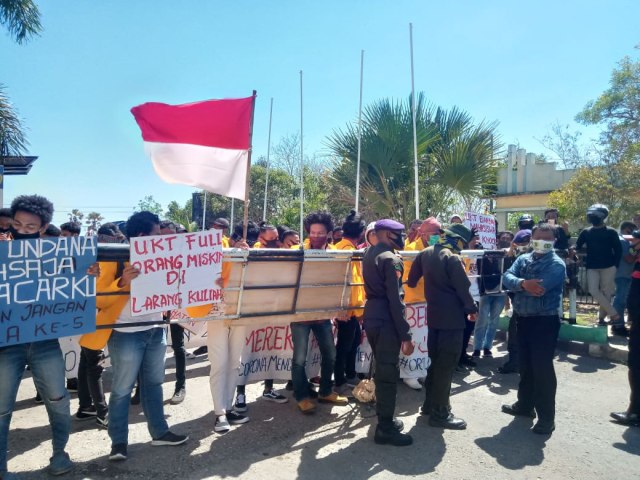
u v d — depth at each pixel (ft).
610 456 12.44
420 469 11.65
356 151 39.58
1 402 10.21
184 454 12.29
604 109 50.19
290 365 16.19
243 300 13.29
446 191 39.70
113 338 11.79
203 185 13.75
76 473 11.27
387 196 38.86
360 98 36.11
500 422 14.65
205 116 13.60
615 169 38.91
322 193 60.80
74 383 17.83
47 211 10.96
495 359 21.75
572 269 23.03
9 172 38.60
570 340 22.50
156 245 11.50
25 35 37.37
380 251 13.51
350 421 14.60
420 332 17.43
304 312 14.38
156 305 11.51
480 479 11.22
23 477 11.04
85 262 10.74
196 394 17.01
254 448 12.70
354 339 18.26
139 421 14.55
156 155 13.51
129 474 11.25
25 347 10.61
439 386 14.12
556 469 11.75
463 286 13.71
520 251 20.44
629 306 14.49
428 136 38.47
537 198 58.44
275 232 19.12
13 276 10.03
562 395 16.89
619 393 17.06
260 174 88.99
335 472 11.44
